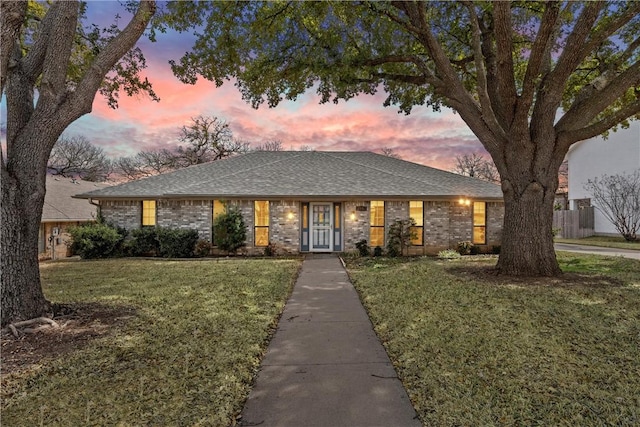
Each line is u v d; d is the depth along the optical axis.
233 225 13.02
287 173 15.27
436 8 10.48
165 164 31.38
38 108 4.89
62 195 19.77
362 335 4.71
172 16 8.55
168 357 3.89
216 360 3.81
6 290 4.66
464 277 8.17
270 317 5.40
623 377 3.38
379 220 13.99
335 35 9.74
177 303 6.15
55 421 2.75
